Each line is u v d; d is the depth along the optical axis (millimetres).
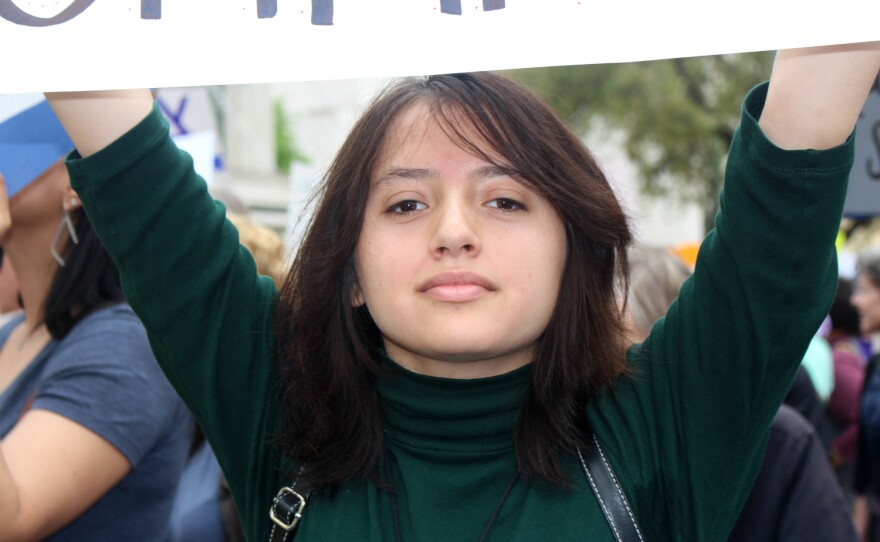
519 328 1240
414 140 1280
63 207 1801
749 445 1268
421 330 1231
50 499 1540
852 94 1129
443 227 1213
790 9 1025
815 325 1208
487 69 1069
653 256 2484
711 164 14828
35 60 1099
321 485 1323
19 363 1896
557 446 1290
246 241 2332
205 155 2723
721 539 1297
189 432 1936
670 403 1321
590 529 1229
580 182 1311
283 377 1404
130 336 1738
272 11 1096
